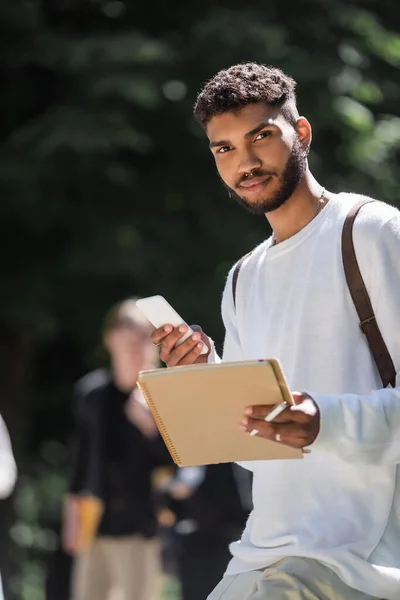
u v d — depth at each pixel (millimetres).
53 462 19625
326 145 17172
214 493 9969
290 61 16328
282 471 4941
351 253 4871
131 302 10750
